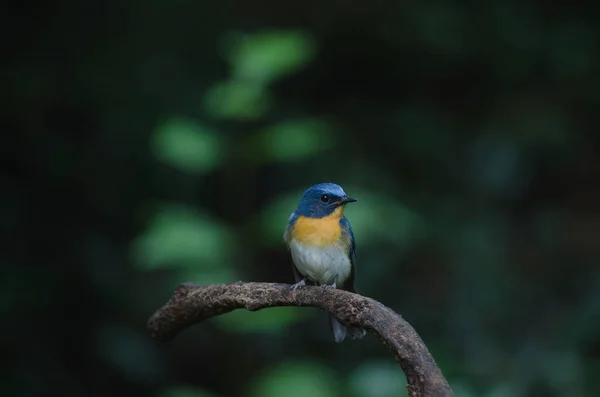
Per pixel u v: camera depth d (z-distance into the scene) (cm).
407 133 1355
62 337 1088
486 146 1345
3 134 1142
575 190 1405
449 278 1219
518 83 1445
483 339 1151
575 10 1473
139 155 1174
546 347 1147
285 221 805
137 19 1259
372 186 1242
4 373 1041
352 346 1123
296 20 1371
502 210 1331
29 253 1110
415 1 1382
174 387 1064
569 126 1399
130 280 1117
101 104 1190
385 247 1186
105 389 1083
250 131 1188
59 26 1232
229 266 810
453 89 1456
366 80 1438
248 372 966
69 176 1150
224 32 1304
